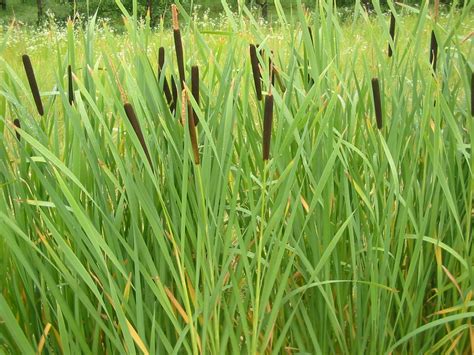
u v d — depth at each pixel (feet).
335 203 5.13
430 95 4.66
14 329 3.97
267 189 4.98
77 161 4.26
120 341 4.37
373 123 5.59
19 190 4.33
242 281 4.99
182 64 4.36
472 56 5.80
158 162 4.66
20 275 4.43
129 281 4.16
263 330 5.03
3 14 61.72
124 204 4.86
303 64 5.38
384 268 4.72
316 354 4.87
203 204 3.86
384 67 4.97
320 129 4.22
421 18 4.93
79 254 4.42
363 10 5.22
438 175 4.58
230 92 4.16
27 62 4.48
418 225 5.18
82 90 3.92
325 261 4.68
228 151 4.33
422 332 5.39
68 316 4.20
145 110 4.13
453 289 5.15
